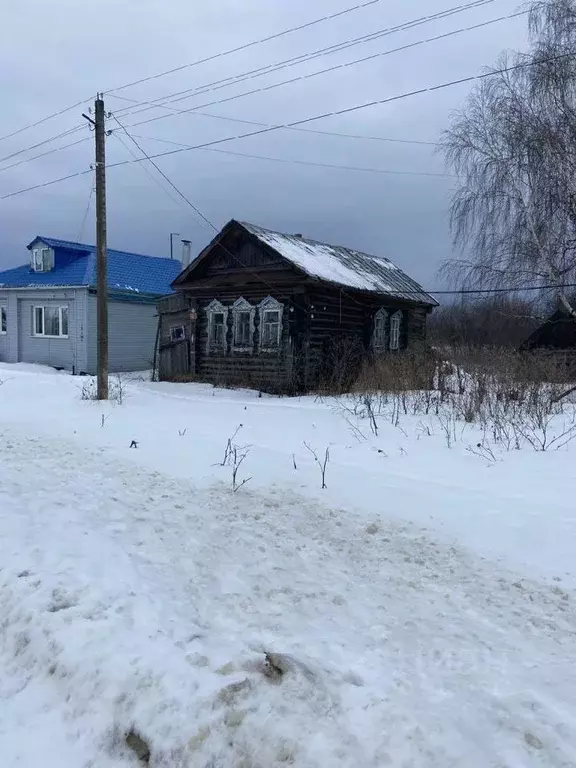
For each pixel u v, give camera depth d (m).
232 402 13.62
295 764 2.27
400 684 2.79
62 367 24.06
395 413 11.12
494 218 19.03
